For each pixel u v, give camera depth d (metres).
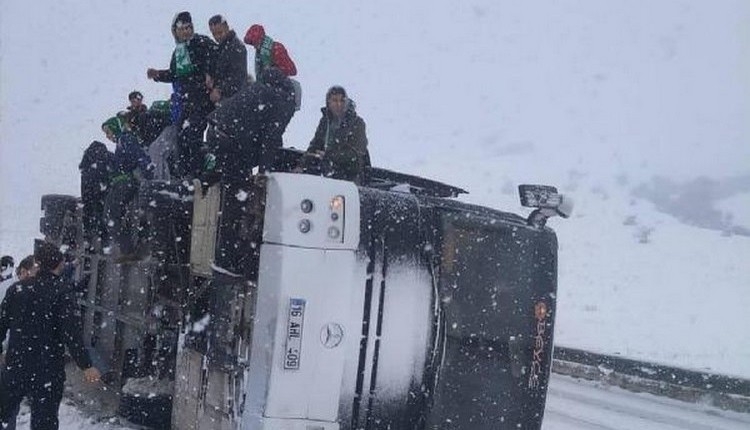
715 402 9.12
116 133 8.59
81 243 8.70
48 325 5.80
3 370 5.80
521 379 5.67
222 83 7.21
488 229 5.65
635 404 9.18
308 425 4.87
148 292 6.64
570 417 8.47
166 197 6.35
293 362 4.85
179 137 7.75
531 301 5.76
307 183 5.02
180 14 7.74
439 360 5.36
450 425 5.41
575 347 11.27
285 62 6.70
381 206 5.33
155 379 6.45
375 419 5.17
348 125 6.62
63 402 7.14
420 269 5.38
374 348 5.16
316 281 4.93
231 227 5.24
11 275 7.57
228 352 5.23
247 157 5.73
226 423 5.12
